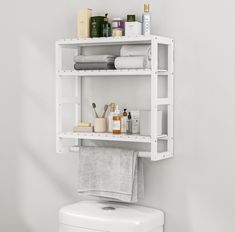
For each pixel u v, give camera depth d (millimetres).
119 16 2795
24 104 3178
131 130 2686
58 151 2805
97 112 2908
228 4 2479
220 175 2543
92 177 2752
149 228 2584
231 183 2514
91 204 2848
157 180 2738
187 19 2596
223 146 2527
